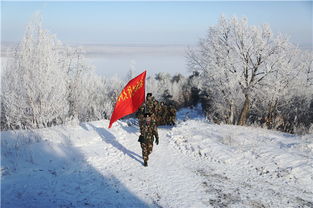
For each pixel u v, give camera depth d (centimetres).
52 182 545
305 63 2112
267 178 629
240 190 570
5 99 1226
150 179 606
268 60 1814
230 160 720
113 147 805
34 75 1223
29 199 470
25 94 1209
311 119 2478
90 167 642
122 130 1016
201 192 555
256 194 554
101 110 1948
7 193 477
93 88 2169
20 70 1240
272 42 1827
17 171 566
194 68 2192
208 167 691
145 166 680
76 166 638
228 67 1906
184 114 3875
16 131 847
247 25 1853
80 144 791
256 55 1830
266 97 2031
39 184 528
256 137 926
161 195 535
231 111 2156
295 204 520
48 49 1275
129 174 626
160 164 705
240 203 516
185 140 892
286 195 553
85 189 533
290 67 1878
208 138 894
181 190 560
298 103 2511
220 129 1051
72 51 1834
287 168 654
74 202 480
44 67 1244
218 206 502
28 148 684
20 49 1254
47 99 1252
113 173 624
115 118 758
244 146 814
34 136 785
